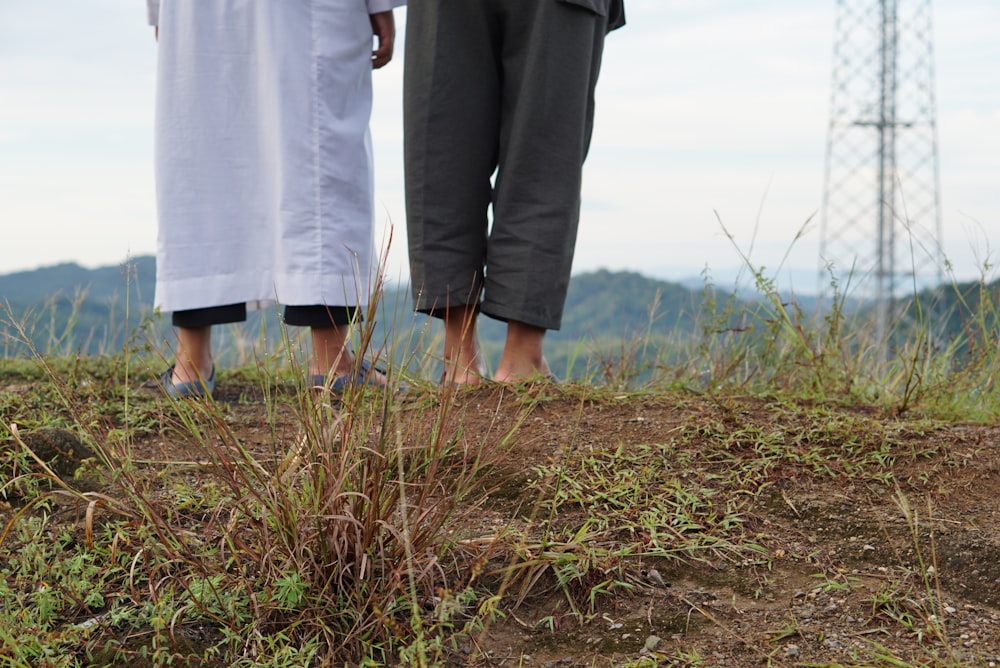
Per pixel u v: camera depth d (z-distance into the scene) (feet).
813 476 7.09
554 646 5.42
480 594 5.72
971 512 6.53
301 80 9.63
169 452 7.64
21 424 7.64
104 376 10.09
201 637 5.31
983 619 5.49
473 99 9.41
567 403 8.56
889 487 6.92
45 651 5.08
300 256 9.68
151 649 5.18
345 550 5.45
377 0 10.12
